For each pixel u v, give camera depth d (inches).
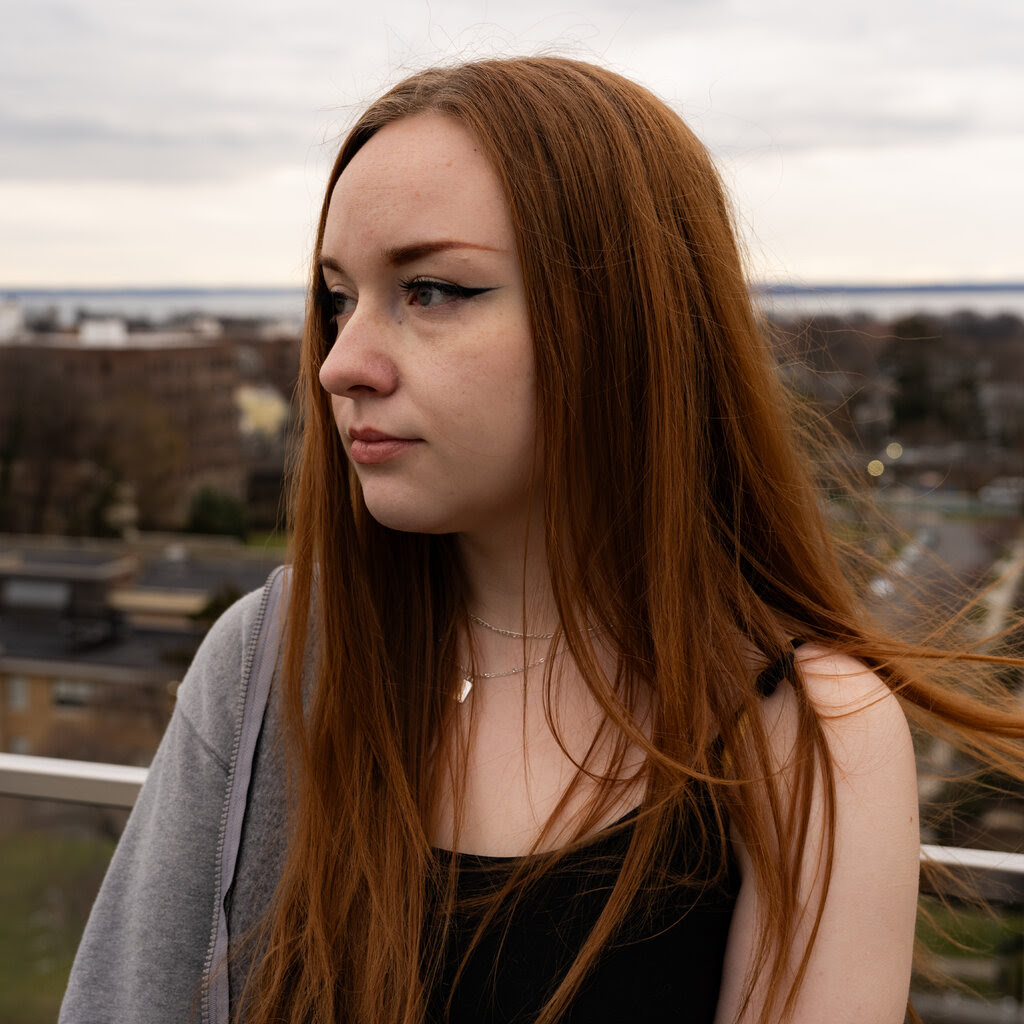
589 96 24.2
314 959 25.9
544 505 25.6
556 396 23.0
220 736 28.7
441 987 24.7
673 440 24.7
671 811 24.1
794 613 27.5
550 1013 23.2
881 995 23.0
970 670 29.0
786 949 23.2
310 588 28.9
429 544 28.4
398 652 28.1
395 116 23.3
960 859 37.0
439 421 22.7
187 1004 27.4
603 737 25.7
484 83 23.4
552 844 24.6
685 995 24.1
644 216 23.9
